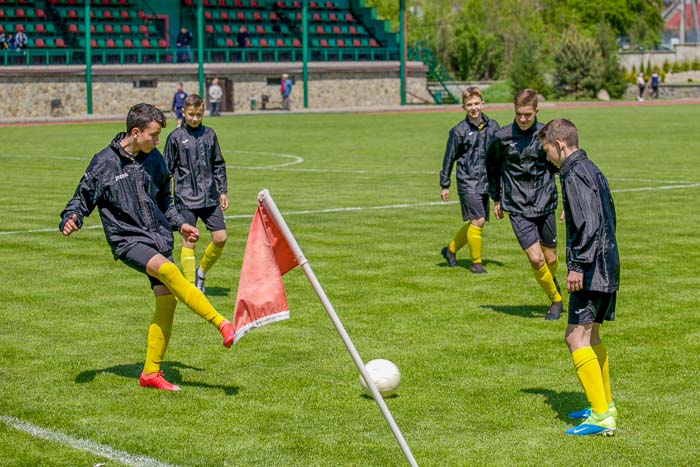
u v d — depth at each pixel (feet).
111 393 25.45
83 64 185.37
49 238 48.98
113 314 33.88
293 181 74.69
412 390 25.50
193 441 22.03
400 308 34.50
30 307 34.86
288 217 55.57
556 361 28.04
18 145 112.57
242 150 103.86
